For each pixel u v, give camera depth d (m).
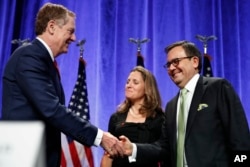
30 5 3.91
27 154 0.41
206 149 1.60
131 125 2.27
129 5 3.93
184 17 3.86
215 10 3.86
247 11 3.84
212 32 3.79
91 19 3.89
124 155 1.81
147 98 2.40
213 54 3.70
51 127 1.54
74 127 1.53
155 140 2.21
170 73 1.91
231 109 1.60
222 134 1.65
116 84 3.74
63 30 1.64
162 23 3.85
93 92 3.69
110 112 3.62
